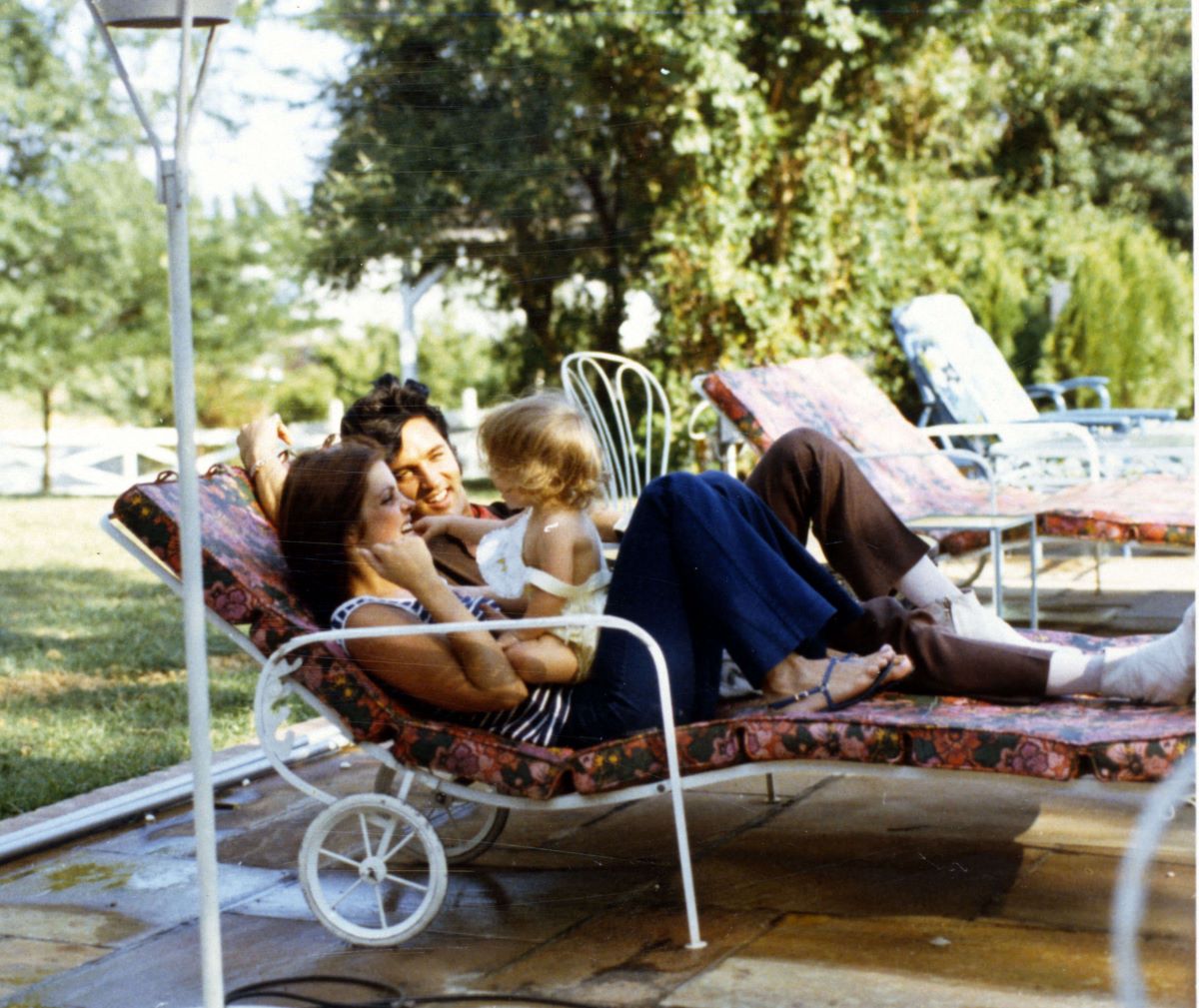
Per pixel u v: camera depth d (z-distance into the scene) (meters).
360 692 2.17
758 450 3.95
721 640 2.25
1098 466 4.61
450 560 2.69
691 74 6.53
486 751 2.16
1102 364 8.34
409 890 2.44
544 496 2.27
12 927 2.35
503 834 2.72
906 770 2.02
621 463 4.56
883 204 8.12
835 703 2.19
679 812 2.09
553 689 2.27
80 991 2.08
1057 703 2.16
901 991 1.92
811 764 2.07
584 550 2.28
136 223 6.99
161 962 2.17
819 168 7.75
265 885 2.50
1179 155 8.72
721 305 7.12
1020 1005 1.86
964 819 2.67
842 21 7.40
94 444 7.76
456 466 2.80
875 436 4.34
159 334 7.29
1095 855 2.43
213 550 2.18
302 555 2.29
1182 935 2.06
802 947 2.10
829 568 2.69
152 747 3.52
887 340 8.13
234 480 2.40
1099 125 8.78
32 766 3.37
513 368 4.09
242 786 3.13
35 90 6.56
